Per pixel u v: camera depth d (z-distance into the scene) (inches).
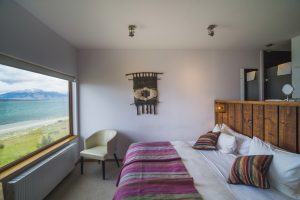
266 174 62.2
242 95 142.4
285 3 72.7
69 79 125.6
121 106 139.9
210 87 142.2
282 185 58.0
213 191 59.0
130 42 122.3
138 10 77.9
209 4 73.2
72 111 135.8
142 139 140.9
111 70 138.9
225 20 88.4
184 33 105.7
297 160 57.6
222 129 116.3
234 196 56.2
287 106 73.4
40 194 81.4
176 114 141.5
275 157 63.6
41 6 74.1
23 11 75.6
